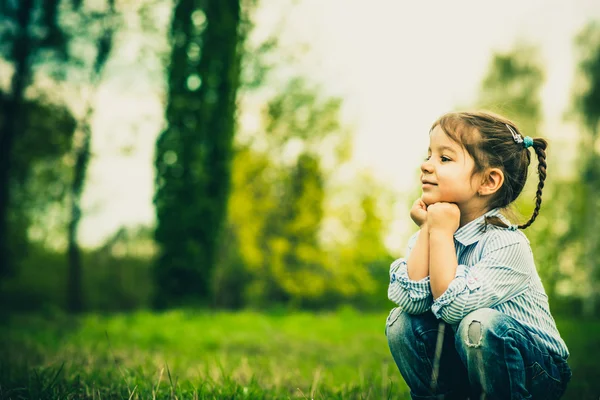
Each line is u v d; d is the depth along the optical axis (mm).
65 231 18250
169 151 14234
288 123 19344
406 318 2080
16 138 15945
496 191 2125
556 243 20844
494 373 1848
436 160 2115
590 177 20781
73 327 8602
